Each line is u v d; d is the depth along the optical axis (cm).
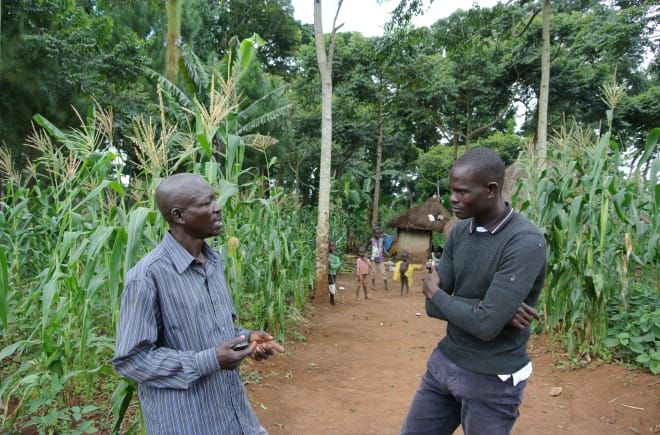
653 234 427
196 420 161
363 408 393
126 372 154
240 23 2816
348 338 657
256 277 547
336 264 952
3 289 250
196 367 154
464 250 199
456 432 342
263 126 1645
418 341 662
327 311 865
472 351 191
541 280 188
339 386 452
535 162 598
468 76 2028
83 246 284
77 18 1011
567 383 435
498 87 2191
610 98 471
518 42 1928
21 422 301
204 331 169
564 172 511
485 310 176
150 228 320
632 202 457
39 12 938
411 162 2819
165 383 155
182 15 1451
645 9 1276
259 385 427
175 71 1010
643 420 348
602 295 470
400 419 371
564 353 508
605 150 508
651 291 548
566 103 2055
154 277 161
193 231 174
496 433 188
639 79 2103
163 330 166
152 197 328
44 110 978
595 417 362
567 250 462
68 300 297
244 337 162
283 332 579
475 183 181
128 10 1391
